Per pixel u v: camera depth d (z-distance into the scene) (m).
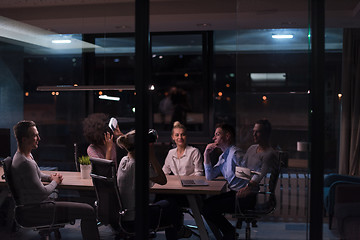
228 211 3.67
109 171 3.29
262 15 3.03
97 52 3.91
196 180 3.88
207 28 5.74
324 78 2.87
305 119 2.98
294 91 2.99
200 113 10.63
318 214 2.90
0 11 3.82
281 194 3.01
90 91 3.83
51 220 3.52
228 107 9.33
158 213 3.43
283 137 3.01
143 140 2.93
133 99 3.77
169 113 9.69
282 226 3.01
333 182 2.96
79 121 3.75
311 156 2.89
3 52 3.81
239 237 3.09
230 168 3.68
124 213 3.26
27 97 3.76
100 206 3.40
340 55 2.95
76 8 3.83
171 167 4.53
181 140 4.51
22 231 3.55
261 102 3.04
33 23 3.85
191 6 5.01
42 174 3.64
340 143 2.97
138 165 2.93
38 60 3.82
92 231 3.45
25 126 3.69
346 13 2.93
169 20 5.13
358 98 2.95
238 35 3.05
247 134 3.07
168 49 8.42
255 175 3.06
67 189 3.53
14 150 3.65
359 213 2.94
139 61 2.93
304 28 2.99
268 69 3.03
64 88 3.80
